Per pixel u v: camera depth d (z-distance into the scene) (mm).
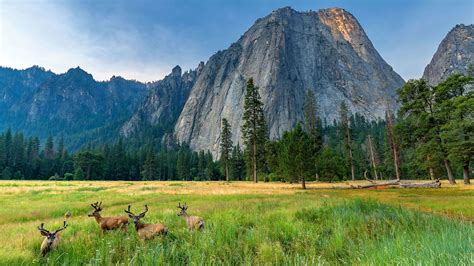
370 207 12914
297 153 38844
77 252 6680
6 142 107625
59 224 11023
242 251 6879
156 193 30281
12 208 18359
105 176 113125
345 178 68750
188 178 120062
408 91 42781
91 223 11031
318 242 7559
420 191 28641
